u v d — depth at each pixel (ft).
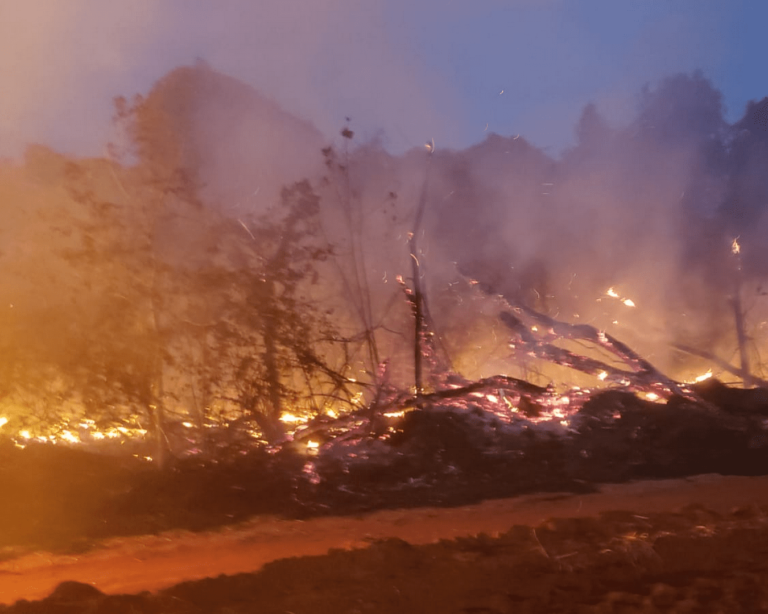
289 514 36.52
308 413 52.49
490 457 45.21
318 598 19.72
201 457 45.85
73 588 21.02
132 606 19.33
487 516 35.12
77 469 42.96
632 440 47.96
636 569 21.48
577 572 21.49
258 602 19.99
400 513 36.47
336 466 43.80
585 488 40.88
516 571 21.80
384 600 19.49
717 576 20.61
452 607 18.88
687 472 44.50
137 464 46.34
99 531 33.45
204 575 25.98
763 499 36.04
